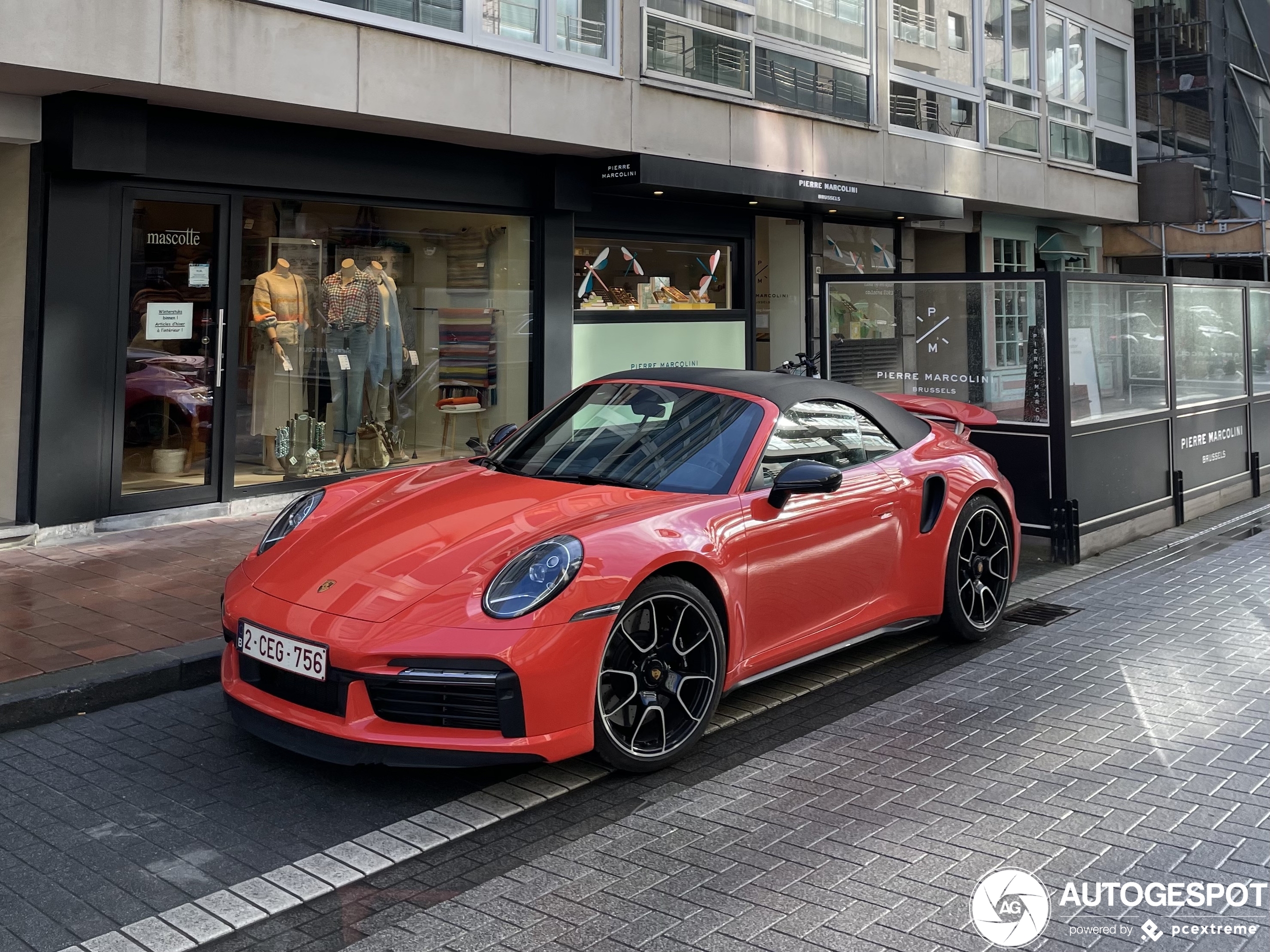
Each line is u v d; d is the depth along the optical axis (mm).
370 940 2904
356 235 9422
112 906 3072
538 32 9508
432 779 4004
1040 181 16844
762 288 14984
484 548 3949
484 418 10625
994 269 18062
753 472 4570
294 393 9078
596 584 3785
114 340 7805
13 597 6117
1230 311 10344
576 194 10641
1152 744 4332
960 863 3324
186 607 5973
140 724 4578
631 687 3959
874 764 4141
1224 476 10211
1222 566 7605
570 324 11117
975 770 4078
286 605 3873
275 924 2990
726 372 5316
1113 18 18891
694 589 4105
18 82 6938
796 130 12172
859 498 4961
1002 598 5918
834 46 12695
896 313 8336
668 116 10680
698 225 12578
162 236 8070
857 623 4996
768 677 4902
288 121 8531
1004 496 5867
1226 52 21891
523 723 3641
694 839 3512
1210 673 5238
